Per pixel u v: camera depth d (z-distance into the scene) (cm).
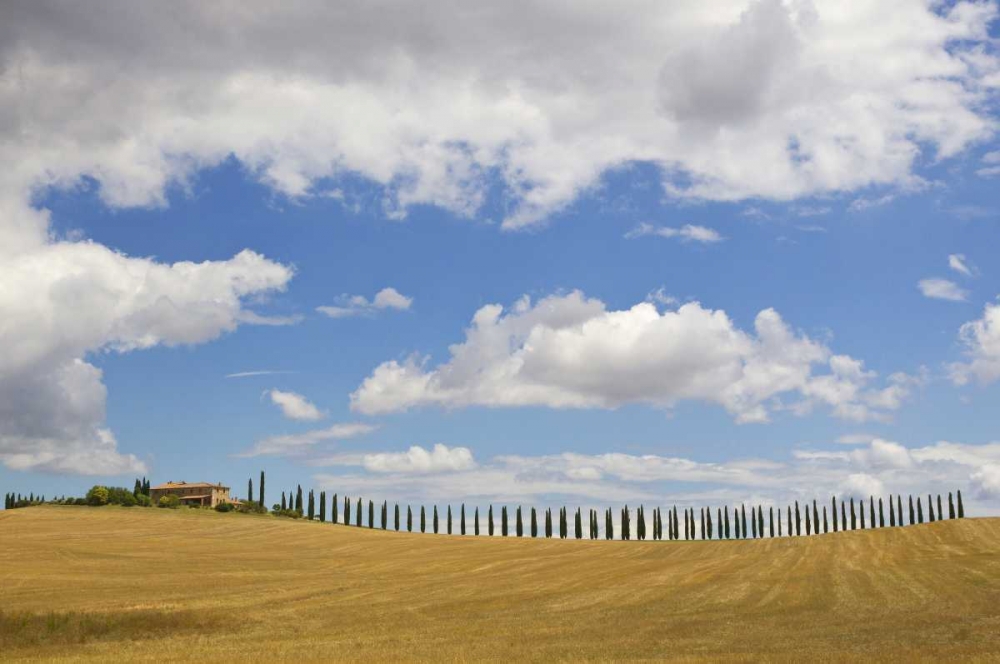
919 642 4203
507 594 7388
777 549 11456
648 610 6094
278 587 8062
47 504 18850
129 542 13300
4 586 7900
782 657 3738
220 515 18012
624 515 19538
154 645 4828
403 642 4762
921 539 11288
